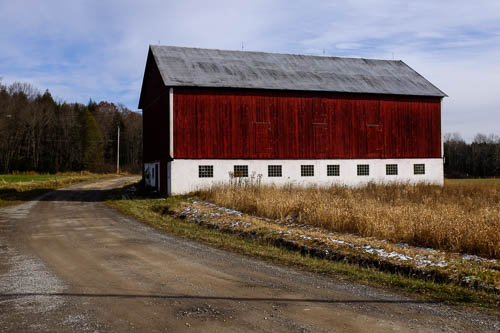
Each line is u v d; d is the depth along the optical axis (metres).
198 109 28.66
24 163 81.31
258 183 27.70
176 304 6.84
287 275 8.86
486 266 8.84
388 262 9.51
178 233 14.79
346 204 16.80
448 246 10.76
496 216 12.32
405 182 32.09
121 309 6.58
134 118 124.19
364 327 5.80
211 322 6.00
